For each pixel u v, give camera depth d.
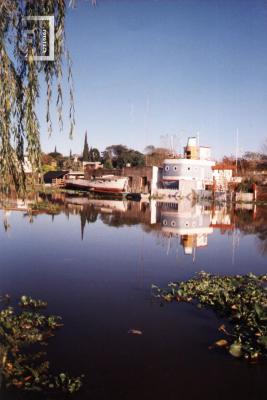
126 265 16.22
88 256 17.77
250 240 24.12
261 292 12.31
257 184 63.66
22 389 6.52
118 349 8.24
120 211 40.06
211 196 61.12
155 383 6.98
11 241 20.91
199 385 6.98
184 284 13.02
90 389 6.66
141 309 10.79
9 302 10.99
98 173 78.38
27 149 5.96
